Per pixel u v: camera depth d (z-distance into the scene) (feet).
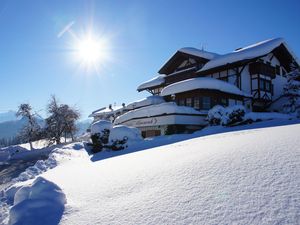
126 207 10.80
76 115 114.11
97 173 20.24
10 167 53.47
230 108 52.08
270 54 81.30
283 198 8.27
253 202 8.48
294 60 84.12
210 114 56.65
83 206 12.33
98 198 13.02
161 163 17.20
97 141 50.52
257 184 9.68
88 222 10.30
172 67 93.61
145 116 67.00
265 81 76.95
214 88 62.80
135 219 9.48
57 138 109.19
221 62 73.77
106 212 10.85
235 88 67.87
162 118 62.28
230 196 9.27
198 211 8.82
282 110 70.64
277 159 11.83
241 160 12.78
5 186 28.76
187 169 13.52
